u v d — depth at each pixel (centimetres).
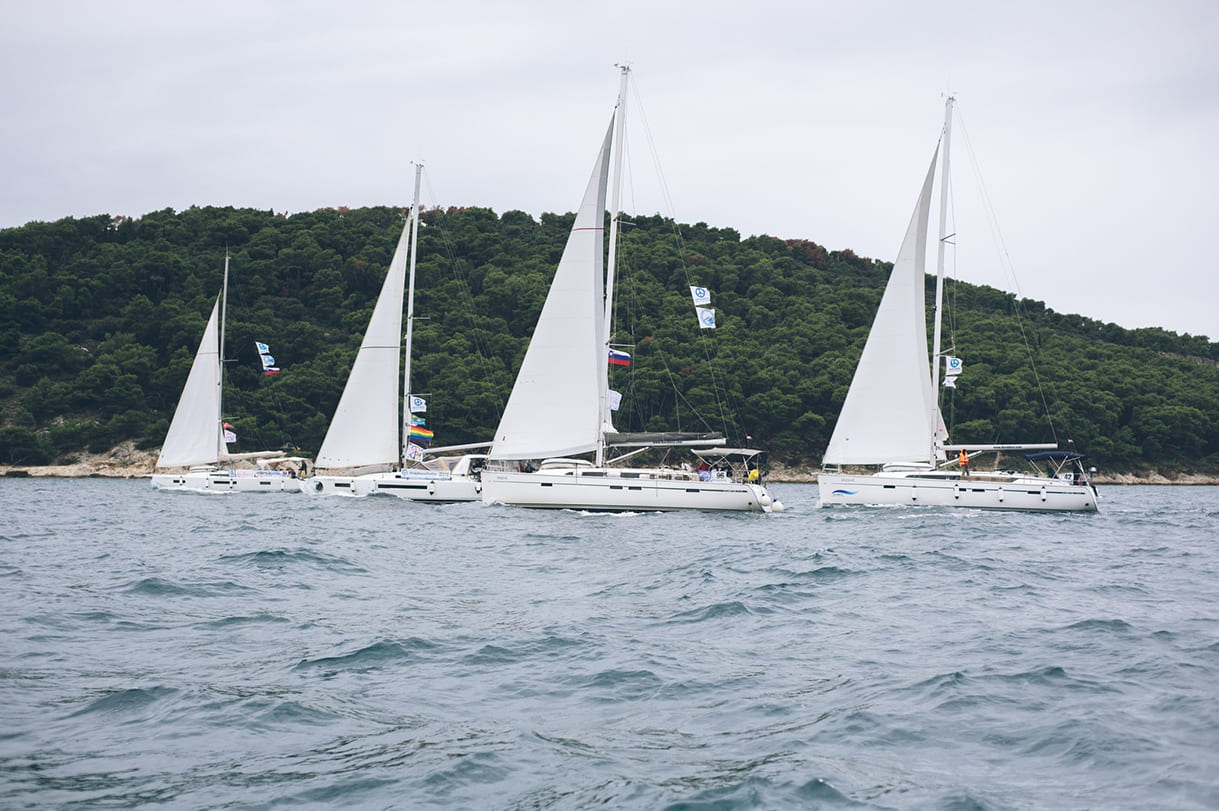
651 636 1487
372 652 1348
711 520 3612
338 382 9362
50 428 9188
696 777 893
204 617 1595
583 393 3675
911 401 4081
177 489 5650
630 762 934
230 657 1320
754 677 1242
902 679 1226
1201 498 7025
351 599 1800
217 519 3769
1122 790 859
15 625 1491
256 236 11819
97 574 2067
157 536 3023
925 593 1923
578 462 3950
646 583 2041
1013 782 884
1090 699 1131
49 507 4538
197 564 2242
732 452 4009
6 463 8806
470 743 983
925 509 4109
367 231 12081
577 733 1021
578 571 2227
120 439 9069
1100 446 9338
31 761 916
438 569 2248
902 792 859
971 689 1173
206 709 1077
